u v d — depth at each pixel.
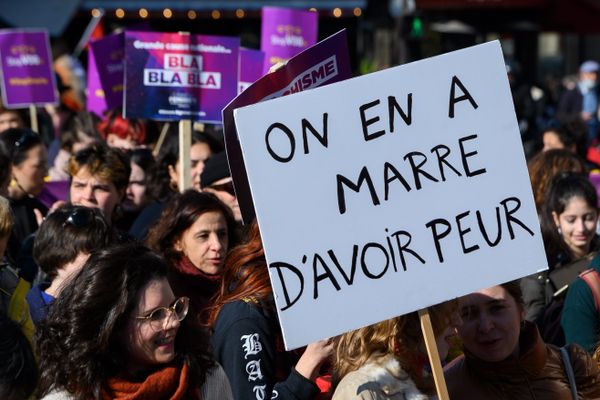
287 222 3.54
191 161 7.58
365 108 3.66
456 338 4.75
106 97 9.34
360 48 23.84
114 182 6.28
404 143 3.70
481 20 26.20
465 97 3.78
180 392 3.49
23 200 6.74
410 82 3.72
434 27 24.78
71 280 3.50
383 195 3.66
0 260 4.64
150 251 3.56
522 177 3.83
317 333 3.55
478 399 4.05
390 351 3.67
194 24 24.38
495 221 3.79
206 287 5.17
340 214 3.61
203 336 3.67
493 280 3.76
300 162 3.57
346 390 3.61
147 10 22.61
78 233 4.66
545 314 5.32
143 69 6.93
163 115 6.96
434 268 3.70
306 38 8.95
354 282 3.61
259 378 4.11
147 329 3.46
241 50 8.42
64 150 8.92
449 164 3.75
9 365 2.87
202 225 5.14
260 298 4.23
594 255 5.72
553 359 4.07
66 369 3.39
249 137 3.52
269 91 4.07
